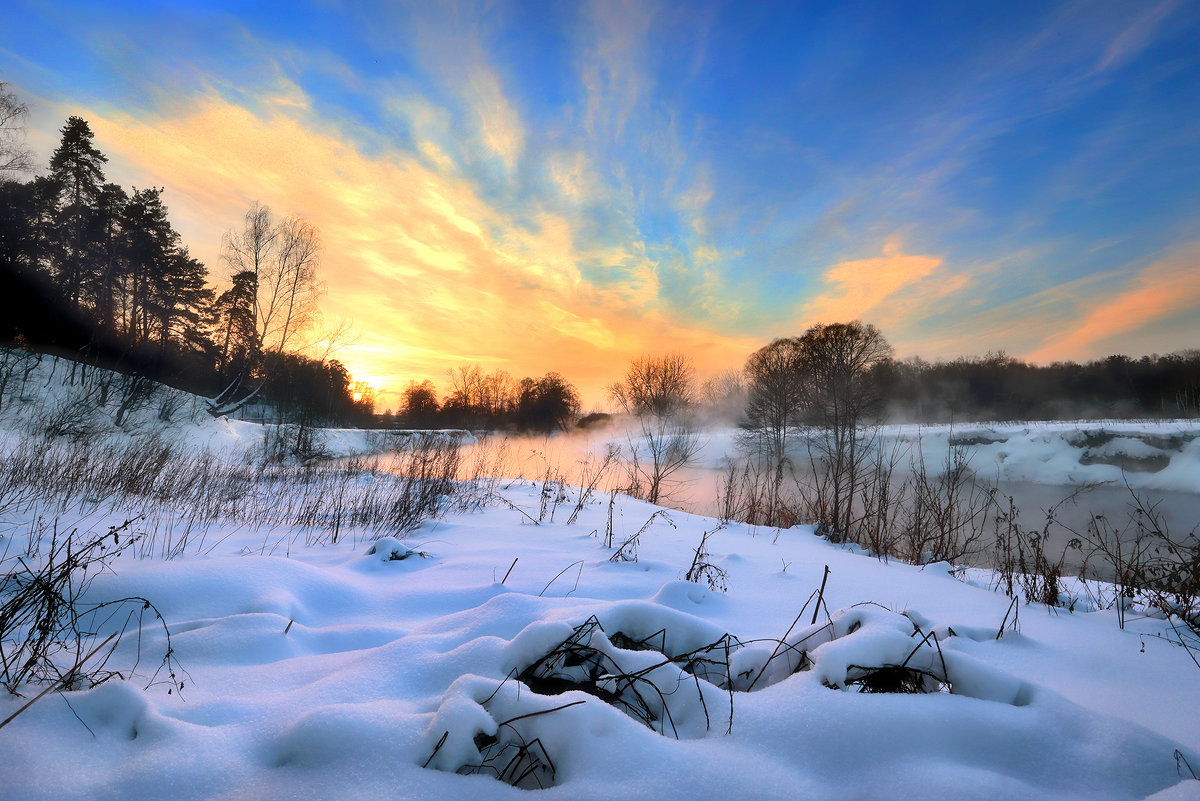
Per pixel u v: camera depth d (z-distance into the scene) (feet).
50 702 5.89
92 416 60.54
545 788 5.33
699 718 6.29
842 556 19.42
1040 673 8.12
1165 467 73.46
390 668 7.27
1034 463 79.20
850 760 5.50
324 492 27.37
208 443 67.46
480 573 13.96
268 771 5.29
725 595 12.21
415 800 4.83
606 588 12.85
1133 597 12.59
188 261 115.75
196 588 10.36
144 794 4.92
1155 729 6.48
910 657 7.13
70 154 94.48
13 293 80.33
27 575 10.27
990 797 4.99
